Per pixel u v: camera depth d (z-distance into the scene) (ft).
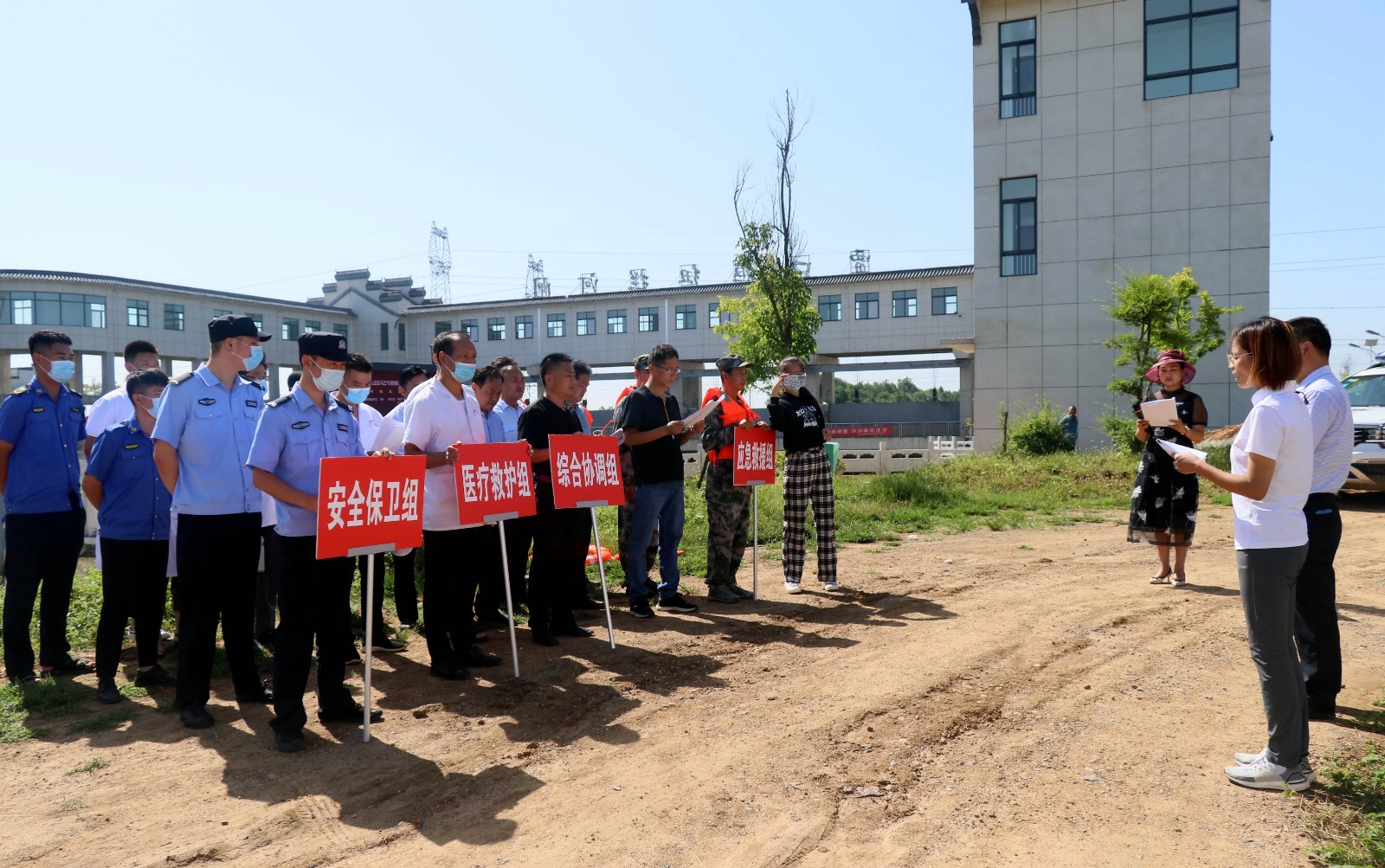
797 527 26.89
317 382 15.69
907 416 156.46
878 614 23.72
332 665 15.96
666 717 16.10
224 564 16.19
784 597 26.13
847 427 149.79
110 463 17.53
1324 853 10.81
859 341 155.22
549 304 173.27
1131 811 12.22
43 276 133.49
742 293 157.69
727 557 25.49
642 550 23.75
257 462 14.82
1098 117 81.41
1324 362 15.90
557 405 21.86
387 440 19.62
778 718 15.94
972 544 35.47
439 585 18.65
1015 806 12.42
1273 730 12.84
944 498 47.39
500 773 13.70
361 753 14.55
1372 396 45.98
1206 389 79.20
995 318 85.61
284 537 14.85
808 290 84.58
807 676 18.38
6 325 133.39
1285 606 12.67
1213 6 77.36
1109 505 47.34
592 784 13.28
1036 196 83.87
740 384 25.67
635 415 23.47
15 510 18.43
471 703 16.99
